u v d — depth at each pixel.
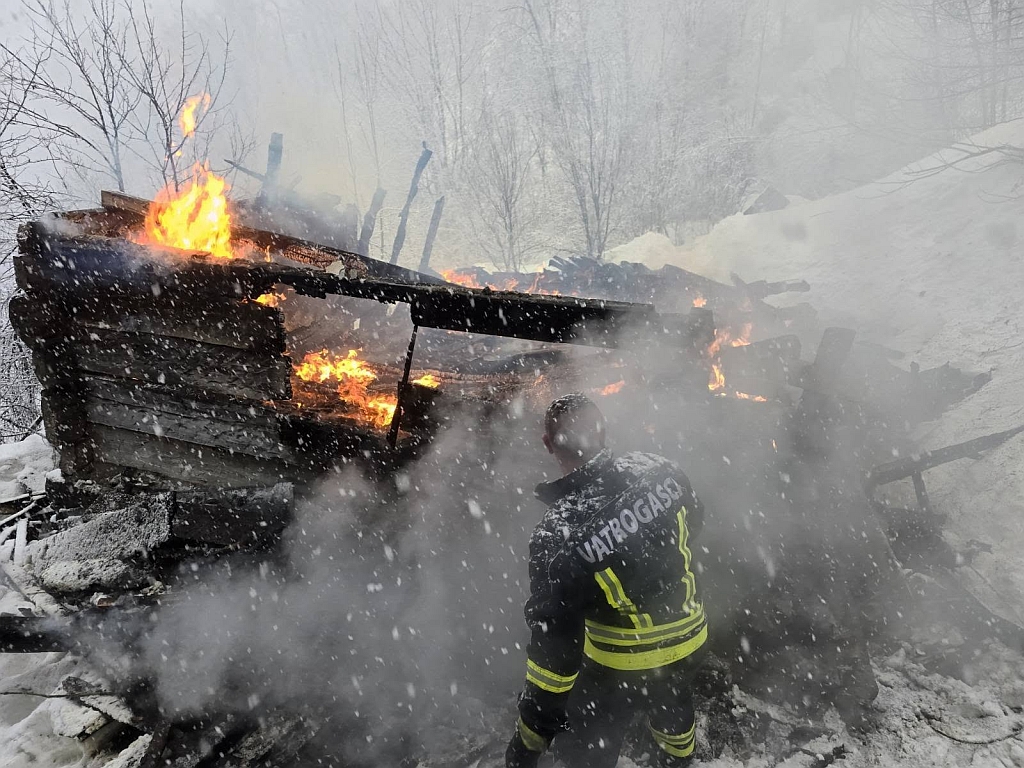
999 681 3.01
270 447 3.72
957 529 3.86
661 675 2.43
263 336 3.53
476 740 2.95
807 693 3.03
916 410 4.65
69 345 4.02
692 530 2.55
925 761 2.71
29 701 3.51
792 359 3.90
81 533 3.67
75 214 3.97
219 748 2.97
